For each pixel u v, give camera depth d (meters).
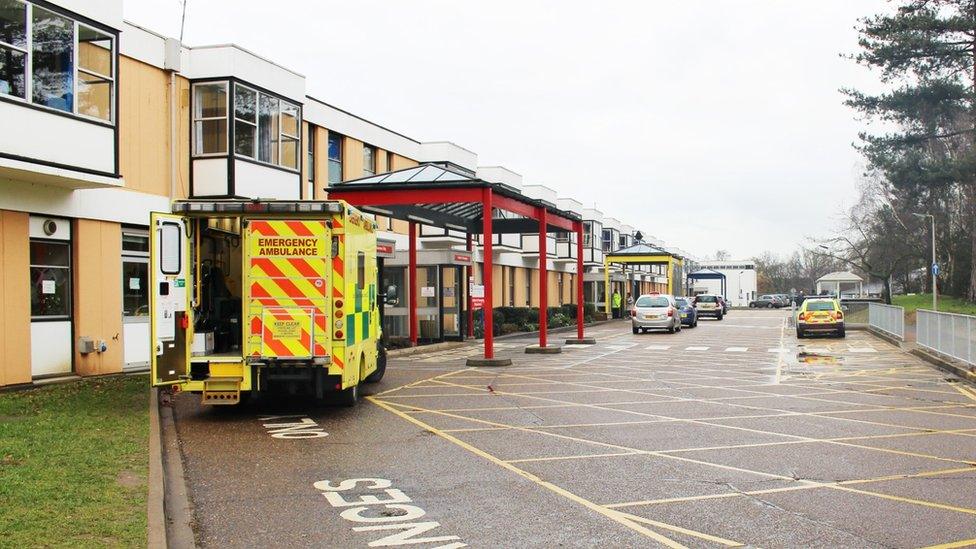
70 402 13.09
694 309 44.28
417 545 6.22
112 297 17.69
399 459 9.40
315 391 12.31
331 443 10.38
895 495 7.71
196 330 12.69
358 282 13.69
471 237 32.28
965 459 9.42
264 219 12.20
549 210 26.06
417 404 13.99
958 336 20.31
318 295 12.21
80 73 15.39
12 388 14.82
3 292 14.95
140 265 18.77
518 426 11.73
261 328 12.15
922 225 55.47
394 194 20.98
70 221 16.75
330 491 7.91
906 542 6.25
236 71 19.94
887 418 12.55
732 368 20.88
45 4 14.41
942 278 59.91
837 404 14.14
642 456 9.58
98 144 15.56
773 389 16.34
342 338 12.21
